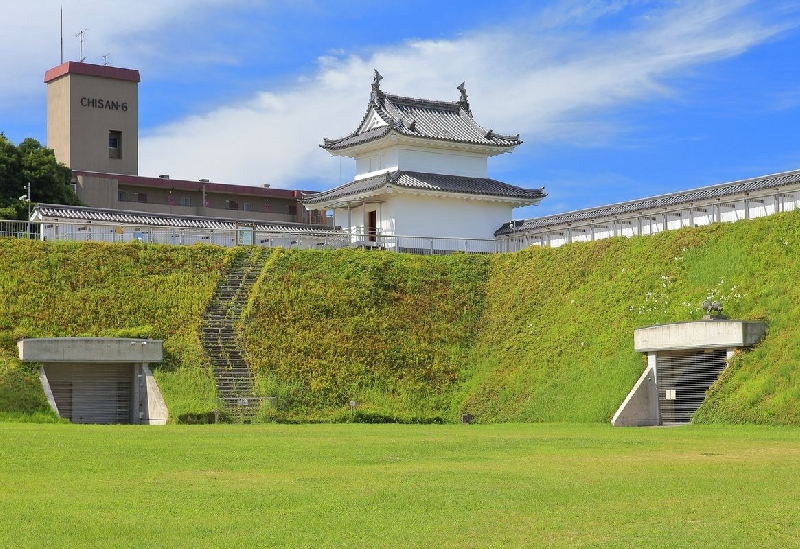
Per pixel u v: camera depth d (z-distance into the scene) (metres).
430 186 69.62
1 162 76.69
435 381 52.38
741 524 16.70
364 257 60.72
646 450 28.41
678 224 59.22
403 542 15.48
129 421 47.88
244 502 18.73
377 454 27.08
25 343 45.09
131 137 100.31
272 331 52.84
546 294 56.56
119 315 51.59
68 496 19.17
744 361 40.78
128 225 62.12
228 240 64.12
